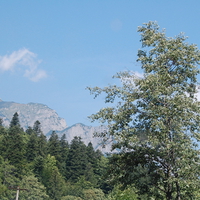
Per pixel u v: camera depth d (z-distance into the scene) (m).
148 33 29.02
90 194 149.50
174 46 27.77
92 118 26.67
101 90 27.56
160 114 25.02
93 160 185.88
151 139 24.58
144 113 26.42
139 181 26.89
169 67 28.05
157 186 26.81
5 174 124.06
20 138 144.25
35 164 155.25
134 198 42.88
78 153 180.12
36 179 138.00
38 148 166.75
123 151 27.61
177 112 24.84
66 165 183.50
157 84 25.95
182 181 23.97
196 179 24.31
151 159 26.91
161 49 27.64
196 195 25.73
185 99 25.61
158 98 25.64
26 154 160.25
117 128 26.06
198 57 27.67
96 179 169.25
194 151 24.42
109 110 26.88
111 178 27.80
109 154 28.17
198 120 25.41
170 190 26.23
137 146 25.56
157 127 24.62
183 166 24.19
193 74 27.56
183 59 27.47
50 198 146.12
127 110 26.31
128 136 25.42
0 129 183.12
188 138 25.09
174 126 24.98
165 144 24.80
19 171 134.25
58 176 156.00
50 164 163.38
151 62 28.45
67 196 147.75
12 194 122.88
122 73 27.80
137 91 26.67
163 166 26.80
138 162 27.45
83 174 173.88
